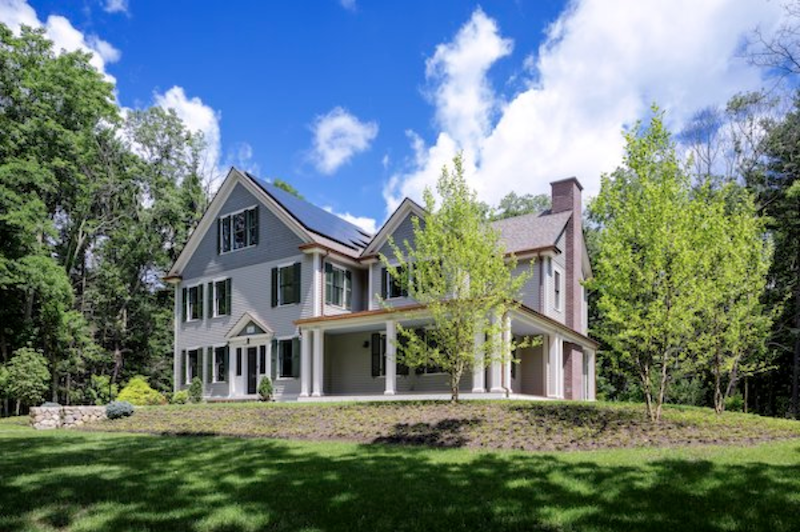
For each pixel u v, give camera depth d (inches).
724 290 581.0
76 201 1214.9
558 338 849.5
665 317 471.5
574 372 960.9
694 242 485.7
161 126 1521.9
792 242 1223.5
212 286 1053.2
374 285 946.1
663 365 500.4
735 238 605.3
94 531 222.7
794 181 1099.3
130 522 232.4
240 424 575.2
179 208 1437.0
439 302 621.3
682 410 621.9
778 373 1325.0
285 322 940.0
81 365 1216.2
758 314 658.2
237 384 987.9
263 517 234.4
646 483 274.7
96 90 1194.0
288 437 495.5
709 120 1288.1
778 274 1210.0
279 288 956.0
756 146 1258.6
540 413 522.3
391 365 770.8
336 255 944.3
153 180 1456.7
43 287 1018.1
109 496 273.1
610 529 213.2
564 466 318.3
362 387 914.1
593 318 1239.5
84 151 1169.4
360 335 931.3
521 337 898.7
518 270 893.8
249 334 977.5
